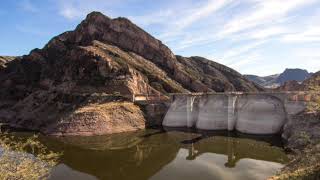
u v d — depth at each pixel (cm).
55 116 14050
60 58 19312
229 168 7462
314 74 13100
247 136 11044
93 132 12219
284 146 9056
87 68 16388
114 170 7756
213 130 12456
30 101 16238
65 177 7225
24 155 3591
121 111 13512
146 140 11181
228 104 12250
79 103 14150
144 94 15900
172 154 9106
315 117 8762
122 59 18350
